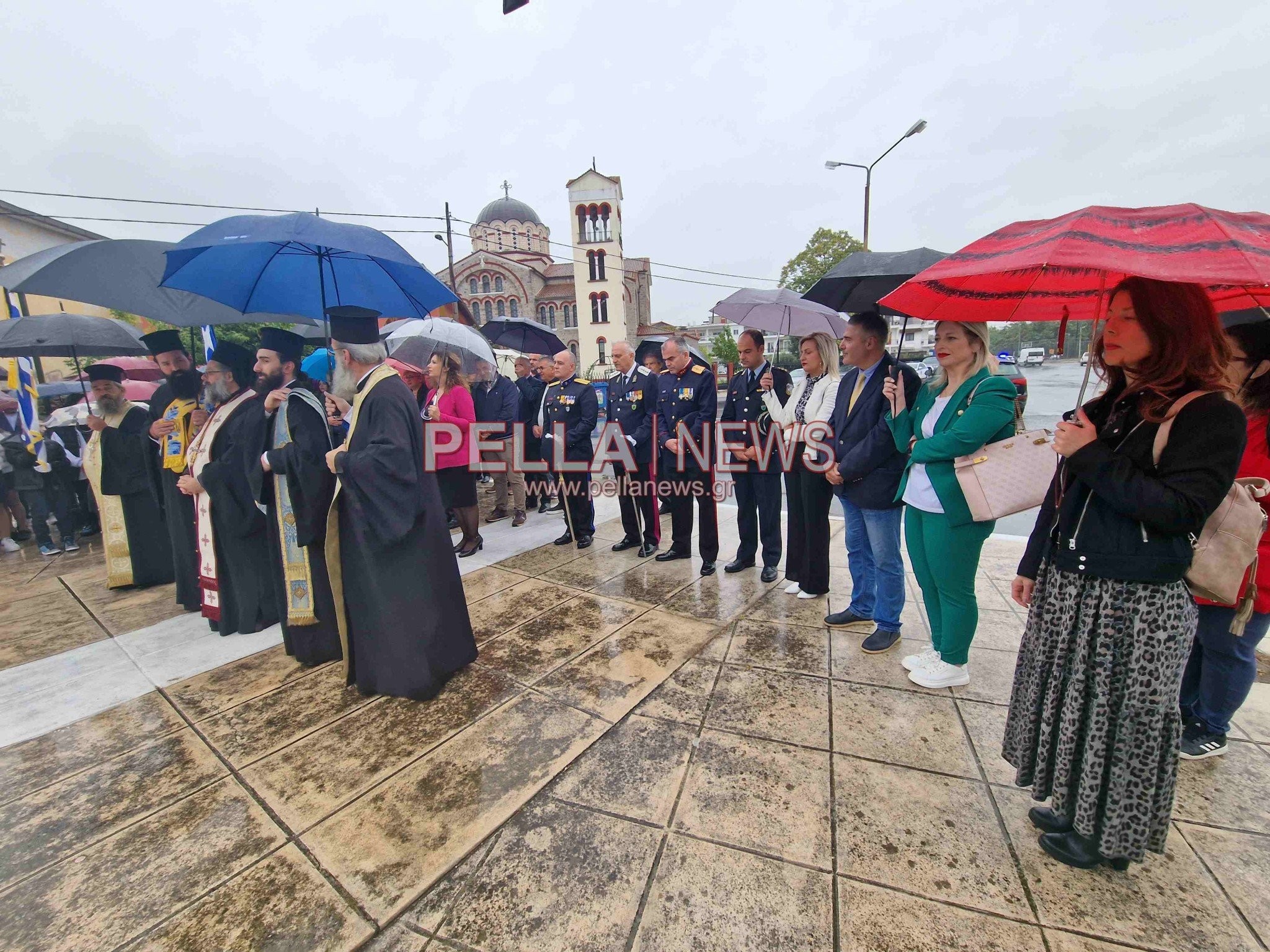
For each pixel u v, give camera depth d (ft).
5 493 19.38
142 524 14.38
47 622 12.43
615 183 123.03
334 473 8.43
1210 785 6.37
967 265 4.86
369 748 7.61
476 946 4.86
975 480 7.28
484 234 147.02
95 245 10.78
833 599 12.05
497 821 6.24
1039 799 5.49
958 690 8.44
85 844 6.12
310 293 11.73
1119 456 4.60
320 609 9.86
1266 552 5.99
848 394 10.03
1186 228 3.94
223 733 8.07
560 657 9.96
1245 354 6.17
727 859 5.64
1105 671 4.86
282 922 5.13
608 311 125.70
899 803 6.27
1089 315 7.07
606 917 5.08
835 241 100.42
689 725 7.85
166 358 12.10
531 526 19.47
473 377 16.12
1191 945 4.59
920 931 4.82
